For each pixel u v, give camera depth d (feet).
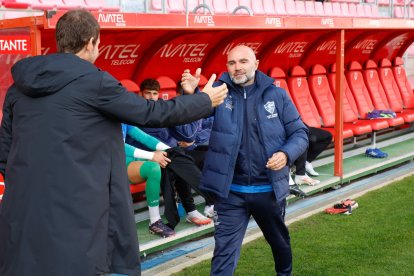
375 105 29.66
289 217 18.47
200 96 8.69
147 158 15.17
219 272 11.27
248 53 11.05
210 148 11.30
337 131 21.65
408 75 43.47
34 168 7.84
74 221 7.77
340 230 16.75
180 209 16.98
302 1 42.04
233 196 11.24
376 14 48.01
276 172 11.03
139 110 8.09
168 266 14.73
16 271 7.84
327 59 27.17
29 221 7.79
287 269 12.14
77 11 8.32
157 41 18.21
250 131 11.07
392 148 27.78
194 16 15.25
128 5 30.42
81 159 7.89
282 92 11.35
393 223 17.28
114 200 8.20
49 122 7.84
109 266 8.22
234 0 36.68
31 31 12.32
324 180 21.21
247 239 16.40
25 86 7.84
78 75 7.88
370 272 13.52
